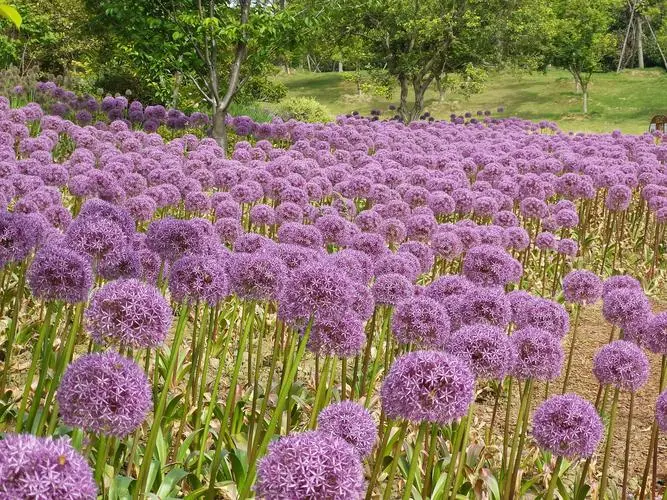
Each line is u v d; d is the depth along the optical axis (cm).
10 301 745
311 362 768
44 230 643
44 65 3434
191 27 2075
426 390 353
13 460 229
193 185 1102
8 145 1265
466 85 4200
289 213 935
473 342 446
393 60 4059
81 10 3167
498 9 3984
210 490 455
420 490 510
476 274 730
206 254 586
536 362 491
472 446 569
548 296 1106
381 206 1052
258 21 2033
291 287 442
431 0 3919
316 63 10156
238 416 552
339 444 288
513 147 2055
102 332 374
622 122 5897
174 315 827
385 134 2217
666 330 553
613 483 570
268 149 1655
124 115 2033
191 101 2880
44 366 450
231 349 774
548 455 587
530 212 1182
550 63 6469
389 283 586
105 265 506
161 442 495
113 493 417
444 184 1240
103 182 980
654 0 8500
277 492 275
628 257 1345
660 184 1495
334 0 2219
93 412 314
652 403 763
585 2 6003
